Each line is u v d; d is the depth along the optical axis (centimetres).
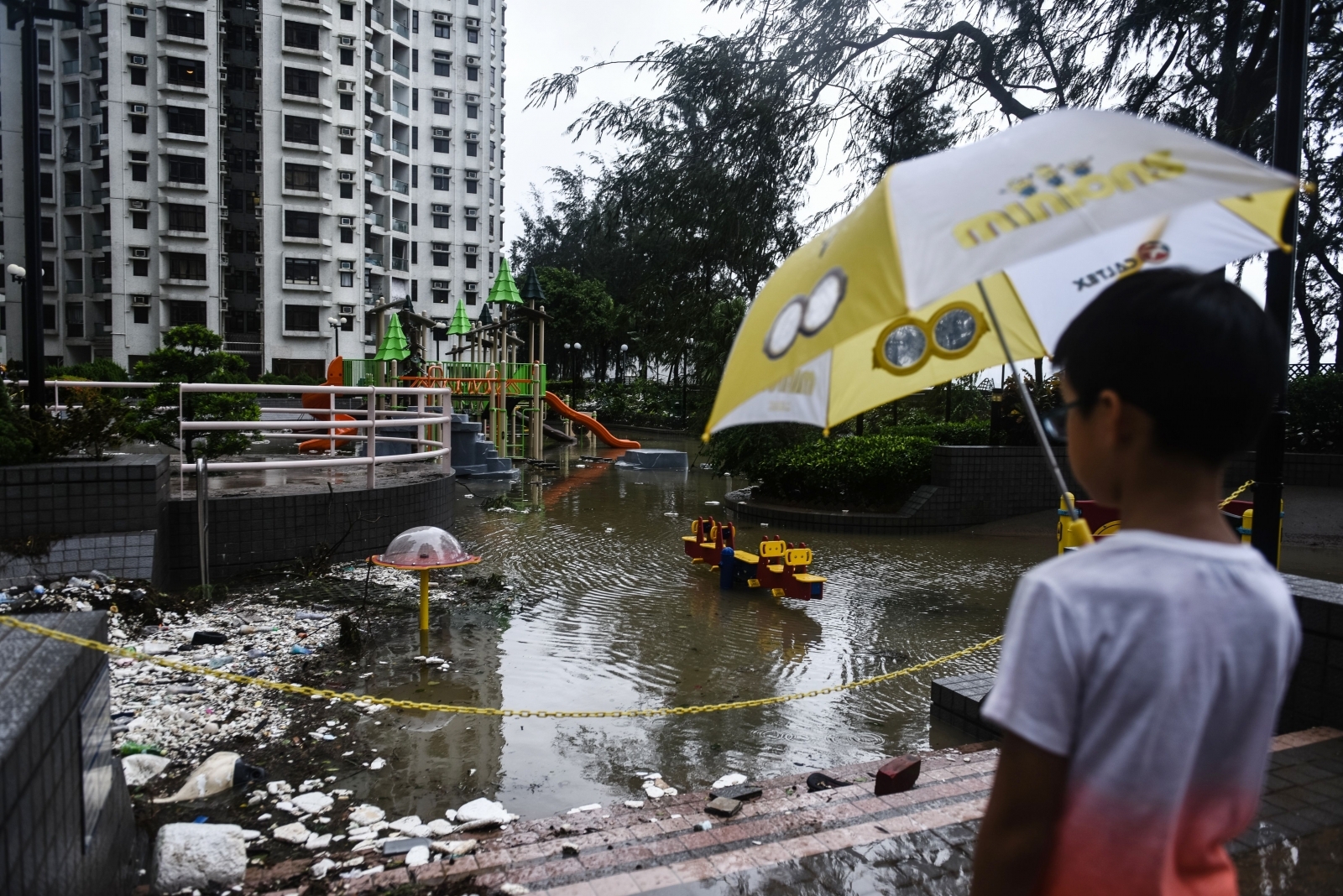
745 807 357
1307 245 1438
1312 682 387
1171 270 113
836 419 179
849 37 1030
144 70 4319
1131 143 115
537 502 1435
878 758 439
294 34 4572
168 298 4416
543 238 6175
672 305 1088
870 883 267
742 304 1161
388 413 1332
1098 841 99
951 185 118
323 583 745
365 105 4862
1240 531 593
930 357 188
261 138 4531
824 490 1253
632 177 1030
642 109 1022
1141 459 109
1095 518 727
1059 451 1223
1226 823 106
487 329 2194
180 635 570
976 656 618
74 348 4503
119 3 4234
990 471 1188
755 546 1045
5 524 611
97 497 637
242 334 4597
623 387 4331
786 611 738
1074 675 100
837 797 357
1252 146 1202
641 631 665
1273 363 106
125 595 585
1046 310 171
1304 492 1203
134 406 923
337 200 4753
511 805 375
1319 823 295
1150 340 105
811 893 262
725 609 740
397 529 893
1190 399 103
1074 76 1116
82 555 612
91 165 4369
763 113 976
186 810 356
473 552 969
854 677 569
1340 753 349
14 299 4228
